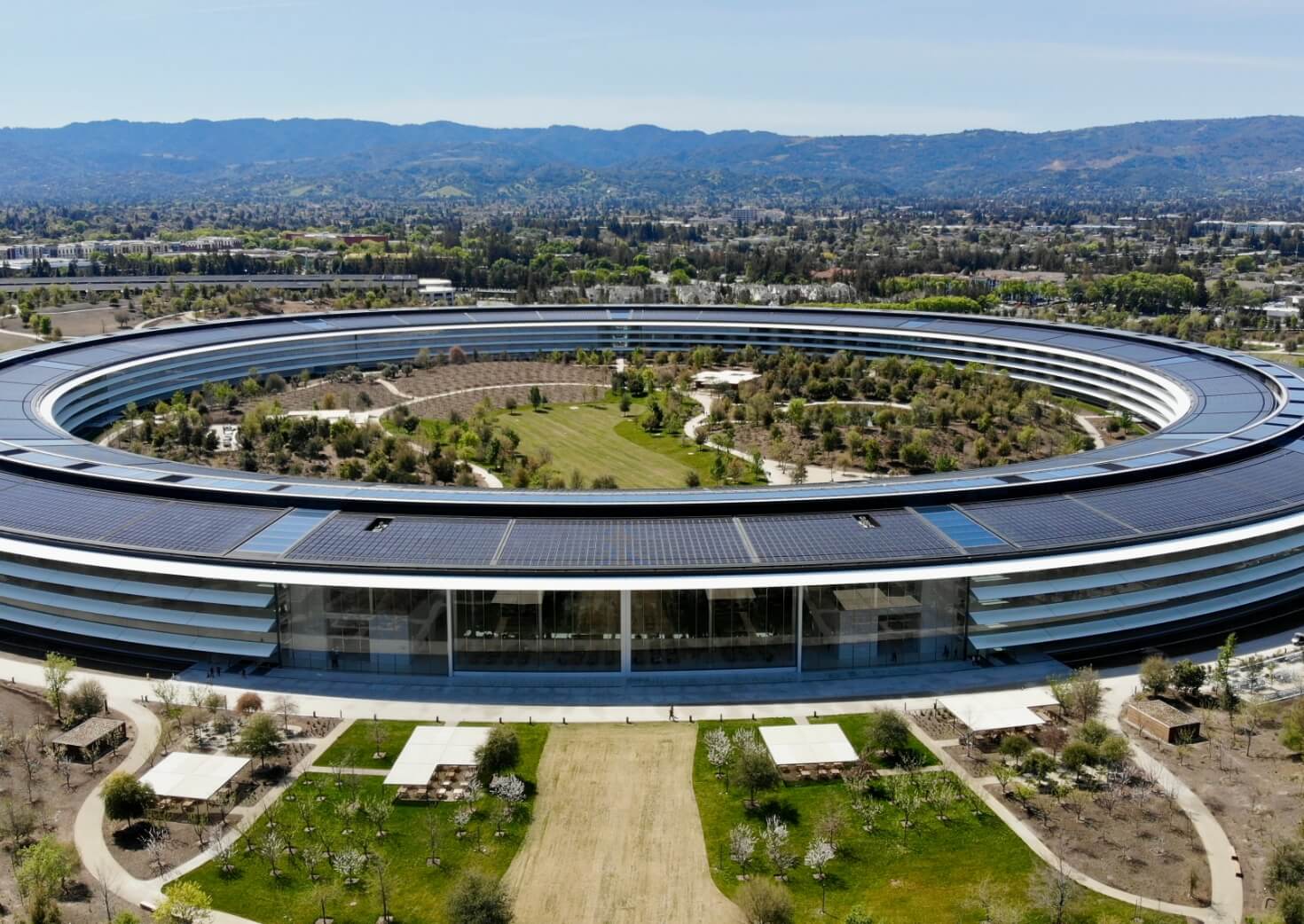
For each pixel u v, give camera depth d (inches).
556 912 2576.3
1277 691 3668.8
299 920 2534.5
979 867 2731.3
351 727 3422.7
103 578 3961.6
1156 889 2625.5
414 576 3673.7
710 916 2566.4
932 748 3304.6
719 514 4210.1
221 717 3454.7
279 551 3838.6
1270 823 2888.8
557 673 3816.4
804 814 2972.4
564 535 3981.3
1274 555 4421.8
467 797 3021.7
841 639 3855.8
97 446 5541.3
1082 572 3988.7
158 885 2652.6
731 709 3558.1
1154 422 7785.4
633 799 3043.8
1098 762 3147.1
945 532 4045.3
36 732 3366.1
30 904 2503.7
